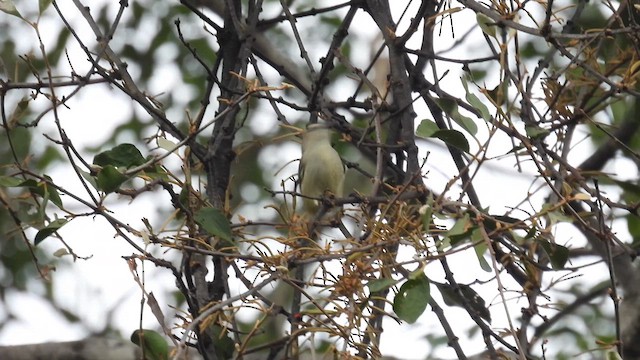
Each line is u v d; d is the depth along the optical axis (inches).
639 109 412.8
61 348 387.5
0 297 581.6
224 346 330.0
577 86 375.2
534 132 314.5
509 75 315.9
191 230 313.3
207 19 390.0
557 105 357.7
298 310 317.4
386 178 396.2
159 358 299.6
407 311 268.7
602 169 431.8
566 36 303.1
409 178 325.7
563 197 305.6
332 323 289.3
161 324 289.0
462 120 307.4
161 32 580.4
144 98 352.5
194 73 586.2
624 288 411.8
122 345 391.9
